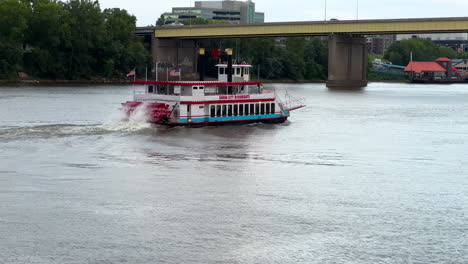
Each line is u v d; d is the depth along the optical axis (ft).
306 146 238.89
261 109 300.40
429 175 191.31
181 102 267.80
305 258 125.49
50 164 192.13
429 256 127.44
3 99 409.69
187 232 136.56
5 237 131.44
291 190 169.68
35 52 650.02
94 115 322.75
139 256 124.47
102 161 198.39
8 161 194.39
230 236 135.13
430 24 593.83
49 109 350.23
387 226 142.82
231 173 187.52
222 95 281.95
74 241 130.41
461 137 271.49
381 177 187.01
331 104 444.96
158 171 187.32
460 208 156.56
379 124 317.01
